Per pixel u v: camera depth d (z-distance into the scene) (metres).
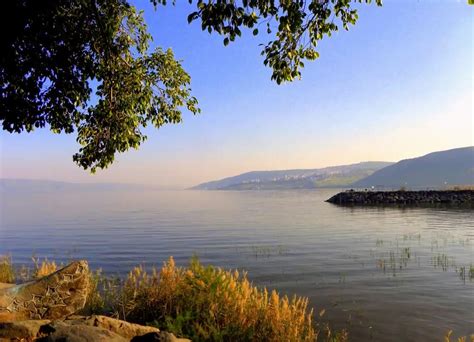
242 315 7.73
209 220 55.56
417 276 17.83
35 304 6.34
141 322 8.35
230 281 8.60
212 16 5.68
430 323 11.78
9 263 17.08
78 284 6.82
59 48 7.28
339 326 11.56
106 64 8.44
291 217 58.03
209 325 7.43
